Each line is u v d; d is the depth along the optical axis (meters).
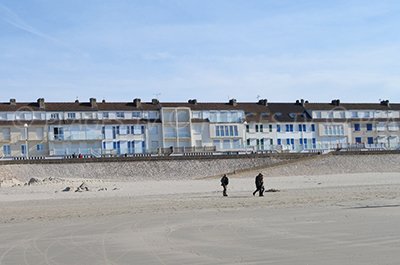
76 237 17.62
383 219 19.20
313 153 87.44
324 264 11.45
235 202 31.25
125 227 20.16
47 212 28.55
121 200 36.88
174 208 28.41
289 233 16.58
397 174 68.19
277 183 56.00
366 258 11.88
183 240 16.05
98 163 77.06
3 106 96.12
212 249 14.11
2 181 64.19
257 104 114.50
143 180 70.00
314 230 17.00
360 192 36.50
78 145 96.81
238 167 80.94
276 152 90.56
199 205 29.88
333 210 23.64
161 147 100.75
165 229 18.97
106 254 13.93
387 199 29.11
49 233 19.02
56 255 14.07
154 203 32.75
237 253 13.34
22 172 72.69
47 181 61.97
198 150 97.31
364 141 113.94
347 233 15.92
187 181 63.25
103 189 51.84
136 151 99.31
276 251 13.38
